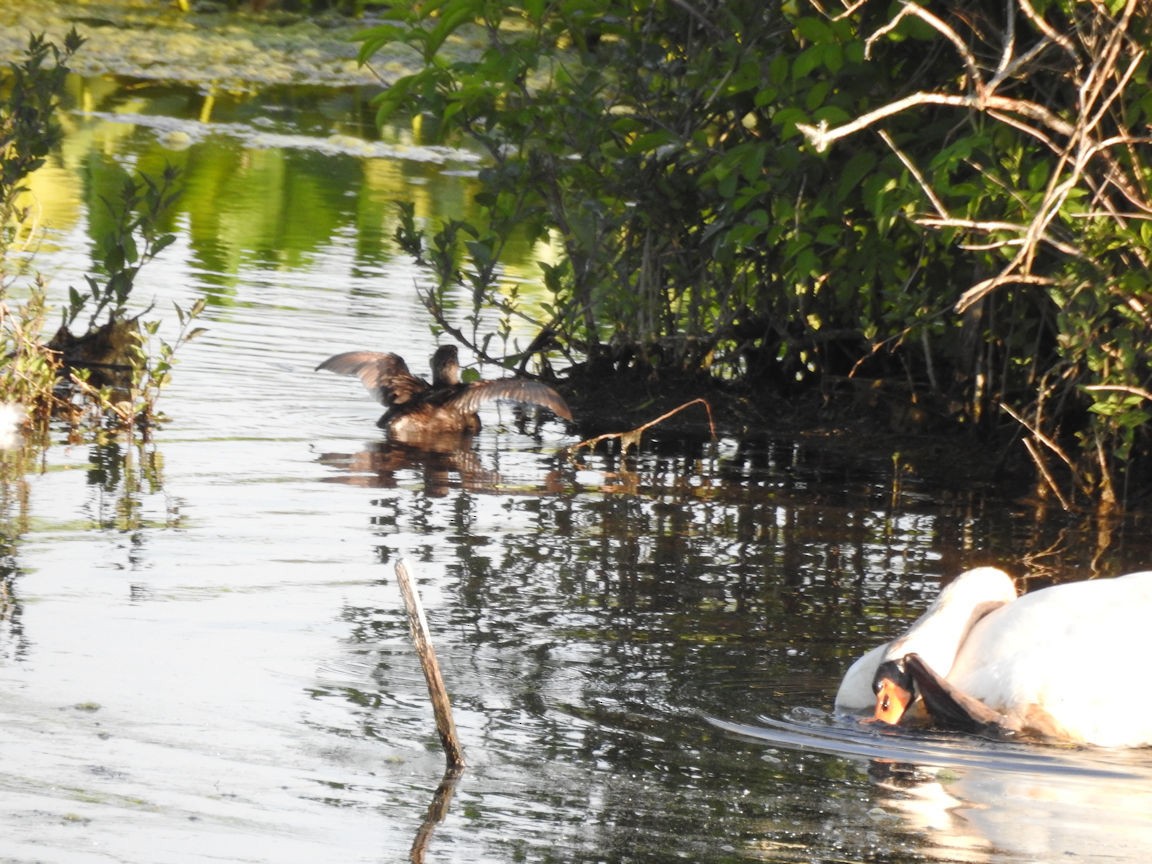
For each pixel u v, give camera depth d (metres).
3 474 12.34
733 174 14.71
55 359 15.94
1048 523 12.66
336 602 9.68
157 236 22.33
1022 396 15.28
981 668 8.16
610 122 16.55
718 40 15.73
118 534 10.86
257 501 11.95
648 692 8.46
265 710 7.91
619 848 6.55
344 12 51.88
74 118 32.31
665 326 17.28
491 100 16.52
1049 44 12.02
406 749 7.53
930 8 14.57
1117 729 7.91
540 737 7.77
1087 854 6.66
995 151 13.96
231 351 16.89
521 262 22.66
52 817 6.54
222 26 48.09
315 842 6.46
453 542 11.15
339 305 19.23
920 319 14.71
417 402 14.83
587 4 15.89
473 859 6.38
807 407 16.33
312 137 32.66
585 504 12.45
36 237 21.06
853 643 9.43
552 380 16.84
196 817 6.63
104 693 7.99
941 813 7.04
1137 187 13.46
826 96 14.72
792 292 16.23
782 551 11.37
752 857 6.52
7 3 46.84
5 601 9.34
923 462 14.62
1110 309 13.61
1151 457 14.14
